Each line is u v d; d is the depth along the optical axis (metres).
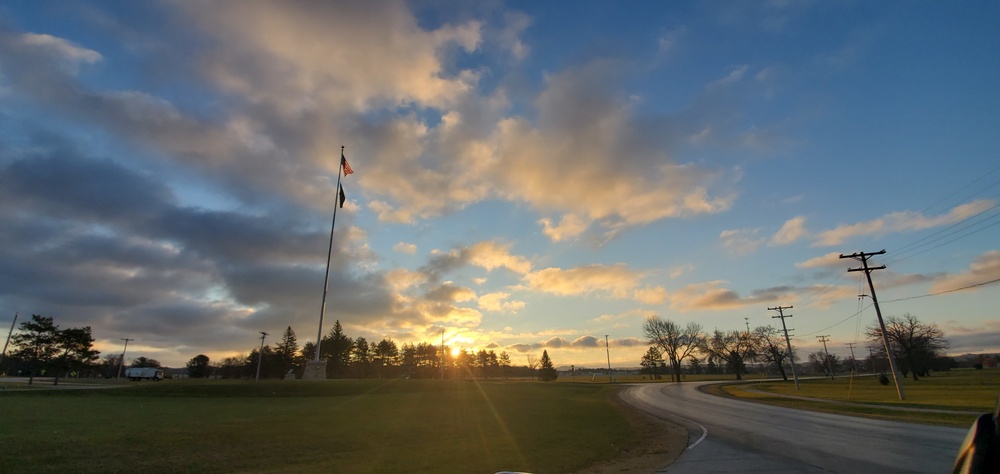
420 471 11.48
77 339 53.28
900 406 30.52
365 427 19.45
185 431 16.70
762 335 113.31
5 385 45.66
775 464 12.48
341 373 99.50
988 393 41.34
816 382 91.69
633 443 16.81
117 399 31.98
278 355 100.94
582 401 39.56
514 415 25.67
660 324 113.38
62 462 11.33
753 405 36.28
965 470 1.59
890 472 11.23
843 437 17.28
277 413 24.33
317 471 11.29
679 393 56.38
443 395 39.59
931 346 91.81
